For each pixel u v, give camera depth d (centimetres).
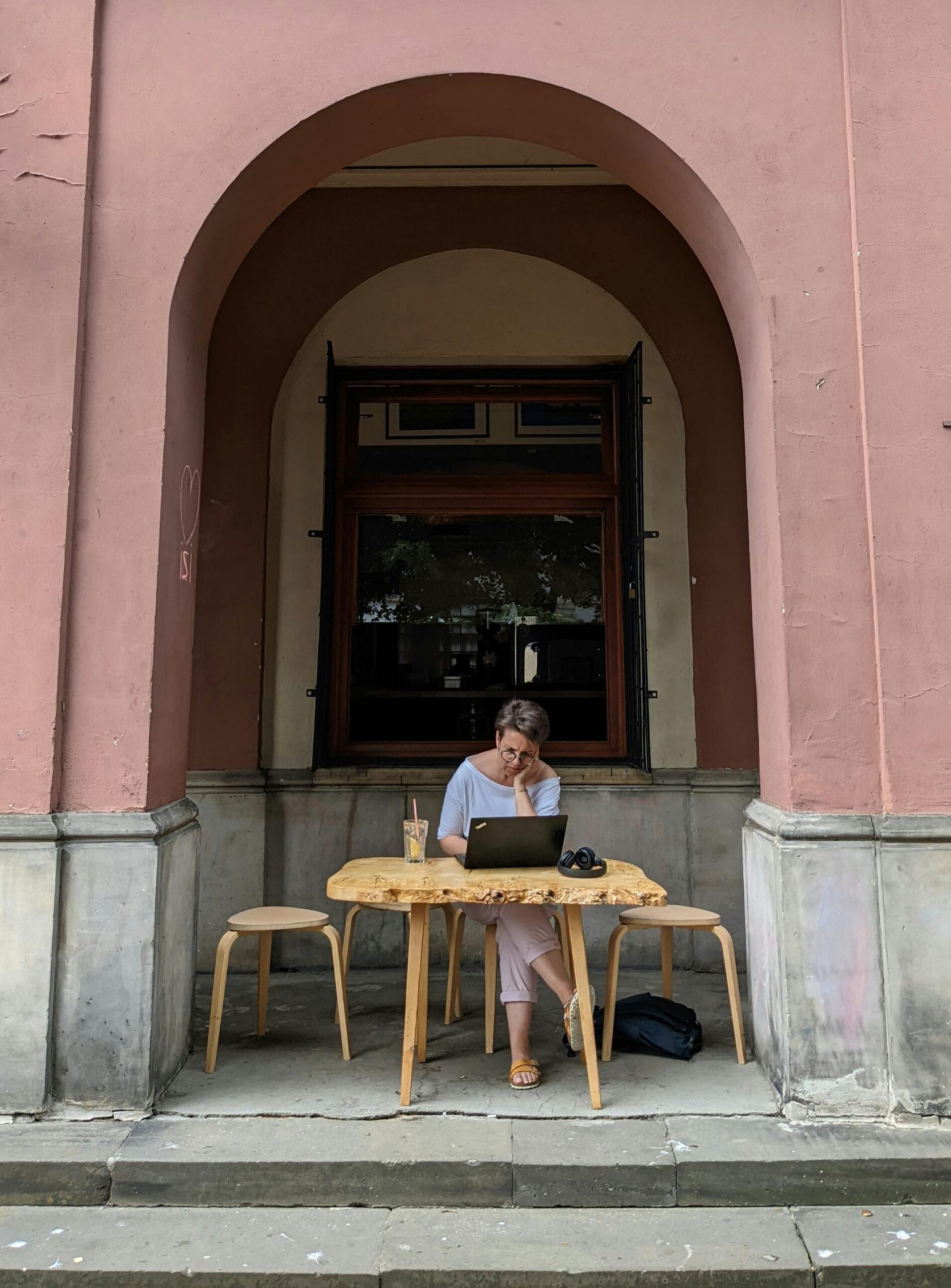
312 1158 270
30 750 305
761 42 339
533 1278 239
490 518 525
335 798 484
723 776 482
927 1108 292
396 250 523
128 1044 298
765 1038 325
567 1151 274
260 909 367
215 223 338
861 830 302
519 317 521
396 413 530
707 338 516
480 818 314
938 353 322
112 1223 260
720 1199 268
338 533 519
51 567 310
